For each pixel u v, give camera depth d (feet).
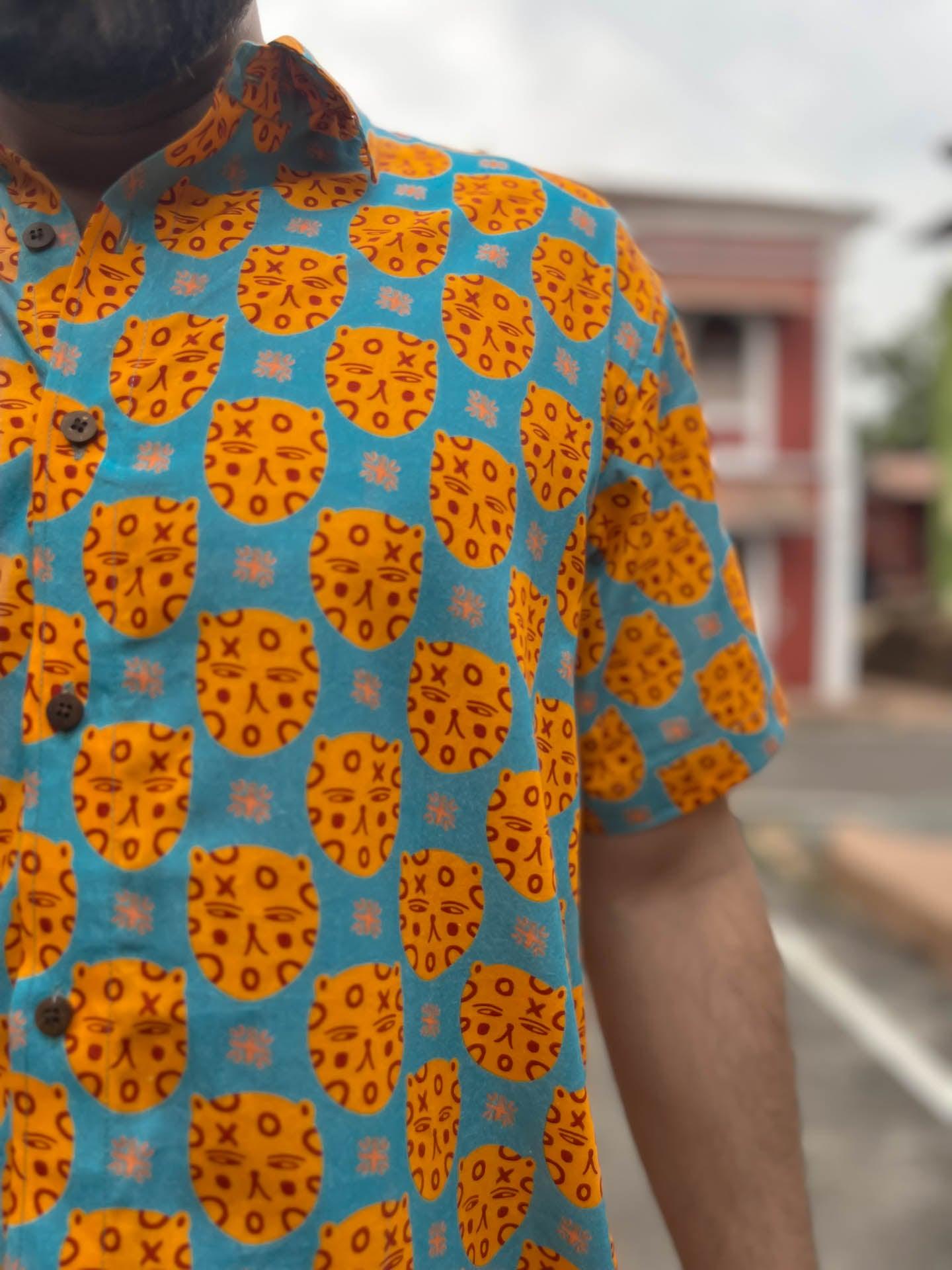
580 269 2.25
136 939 1.86
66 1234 1.85
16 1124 1.86
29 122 2.06
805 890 19.40
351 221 2.11
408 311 2.06
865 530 99.40
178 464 1.90
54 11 1.76
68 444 1.91
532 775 2.05
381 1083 1.95
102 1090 1.85
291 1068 1.89
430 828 2.03
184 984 1.86
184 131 2.09
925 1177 9.67
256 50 1.98
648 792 2.43
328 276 2.05
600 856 2.49
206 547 1.88
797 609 48.96
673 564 2.41
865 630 71.72
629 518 2.33
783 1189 2.43
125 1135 1.86
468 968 2.09
